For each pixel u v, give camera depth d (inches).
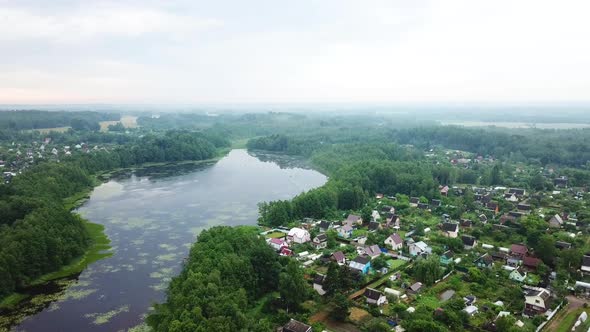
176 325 3383.4
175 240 6668.3
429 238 6540.4
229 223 7554.1
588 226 6919.3
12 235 5329.7
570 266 5280.5
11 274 4862.2
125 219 7765.8
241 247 5113.2
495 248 6107.3
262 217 7716.5
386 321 4089.6
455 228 6638.8
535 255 5723.4
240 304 3961.6
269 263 4795.8
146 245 6441.9
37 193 7716.5
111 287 5049.2
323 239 6368.1
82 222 6850.4
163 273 5447.8
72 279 5270.7
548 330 3966.5
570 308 4392.2
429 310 4276.6
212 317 3511.3
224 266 4416.8
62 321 4291.3
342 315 4119.1
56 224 5959.6
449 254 5753.0
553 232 6624.0
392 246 6176.2
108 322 4276.6
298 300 4269.2
